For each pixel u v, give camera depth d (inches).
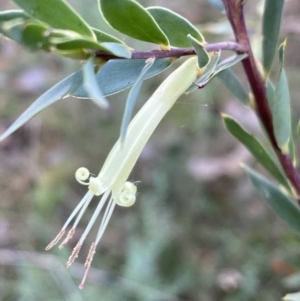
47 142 12.6
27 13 3.0
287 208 4.7
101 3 3.3
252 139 4.4
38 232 10.9
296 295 4.8
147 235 10.0
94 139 12.2
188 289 9.4
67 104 12.5
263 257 9.1
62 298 9.5
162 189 10.6
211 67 3.6
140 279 9.4
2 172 11.9
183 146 11.2
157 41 3.4
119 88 3.5
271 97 4.3
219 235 9.9
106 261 10.3
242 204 10.2
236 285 8.6
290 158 4.3
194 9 12.1
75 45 3.1
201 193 10.6
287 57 10.5
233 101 10.6
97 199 11.3
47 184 11.6
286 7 10.0
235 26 3.9
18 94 12.3
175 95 3.6
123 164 3.5
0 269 10.2
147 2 12.2
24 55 12.4
